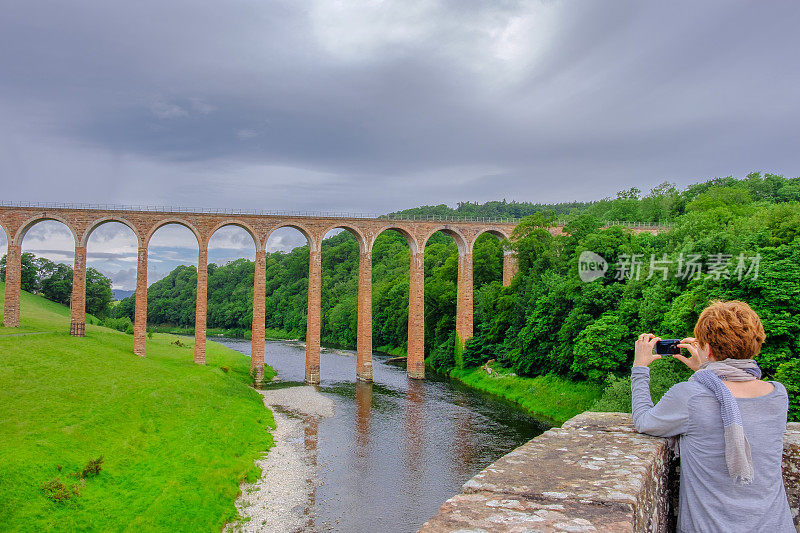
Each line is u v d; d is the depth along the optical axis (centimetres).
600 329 4850
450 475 3647
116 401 4138
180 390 4866
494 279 8912
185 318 17175
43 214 6228
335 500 3219
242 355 8638
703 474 520
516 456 624
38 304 9694
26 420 3472
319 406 5678
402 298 10281
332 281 15312
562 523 437
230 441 4025
